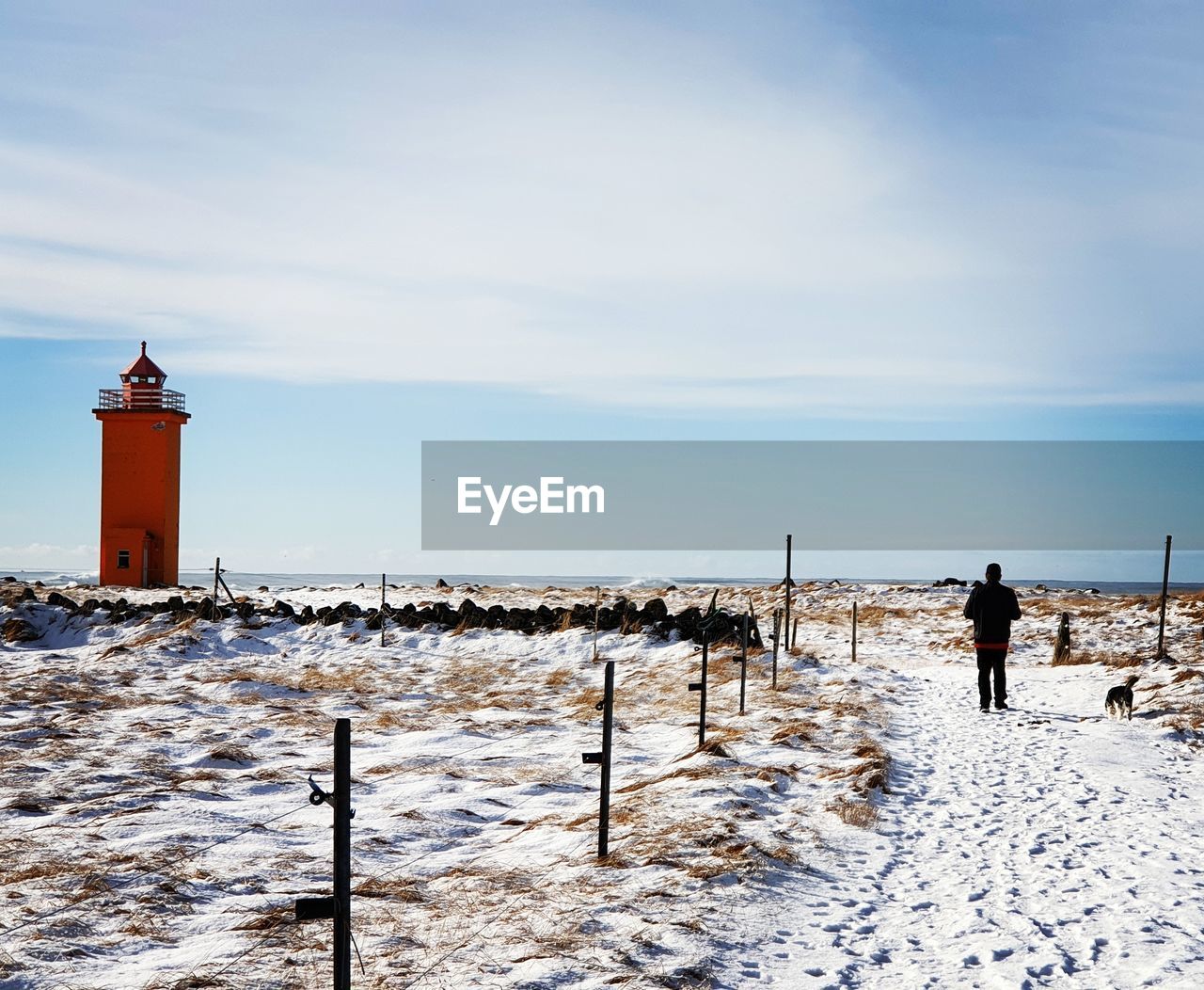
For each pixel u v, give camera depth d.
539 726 19.08
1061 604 43.72
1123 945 7.29
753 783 12.41
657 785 12.84
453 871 9.43
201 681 25.64
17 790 12.96
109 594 52.16
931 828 10.73
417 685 26.27
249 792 13.26
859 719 17.53
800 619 44.12
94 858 9.57
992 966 6.86
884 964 6.94
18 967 6.76
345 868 5.41
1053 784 12.85
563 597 59.59
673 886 8.36
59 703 21.52
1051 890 8.59
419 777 14.23
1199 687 19.58
